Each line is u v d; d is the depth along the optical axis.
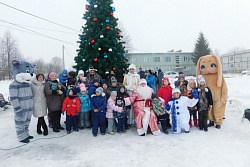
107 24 7.27
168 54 44.06
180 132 5.27
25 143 4.84
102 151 4.19
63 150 4.34
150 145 4.46
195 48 43.97
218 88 5.62
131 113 5.90
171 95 5.92
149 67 43.12
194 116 5.79
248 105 7.52
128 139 4.92
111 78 6.09
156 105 5.32
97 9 7.50
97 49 7.07
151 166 3.46
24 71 4.82
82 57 7.33
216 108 5.59
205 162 3.52
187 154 3.89
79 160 3.79
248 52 41.59
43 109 5.32
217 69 5.59
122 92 5.65
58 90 5.44
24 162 3.80
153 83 7.36
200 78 5.53
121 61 7.58
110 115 5.41
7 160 3.92
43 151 4.31
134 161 3.67
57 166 3.58
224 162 3.47
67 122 5.51
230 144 4.26
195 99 5.32
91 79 6.31
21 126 4.88
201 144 4.34
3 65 45.97
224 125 5.81
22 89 4.86
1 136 5.48
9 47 47.03
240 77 23.05
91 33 7.41
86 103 5.78
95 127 5.27
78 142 4.79
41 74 5.39
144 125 5.22
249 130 5.30
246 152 3.84
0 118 7.90
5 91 16.77
